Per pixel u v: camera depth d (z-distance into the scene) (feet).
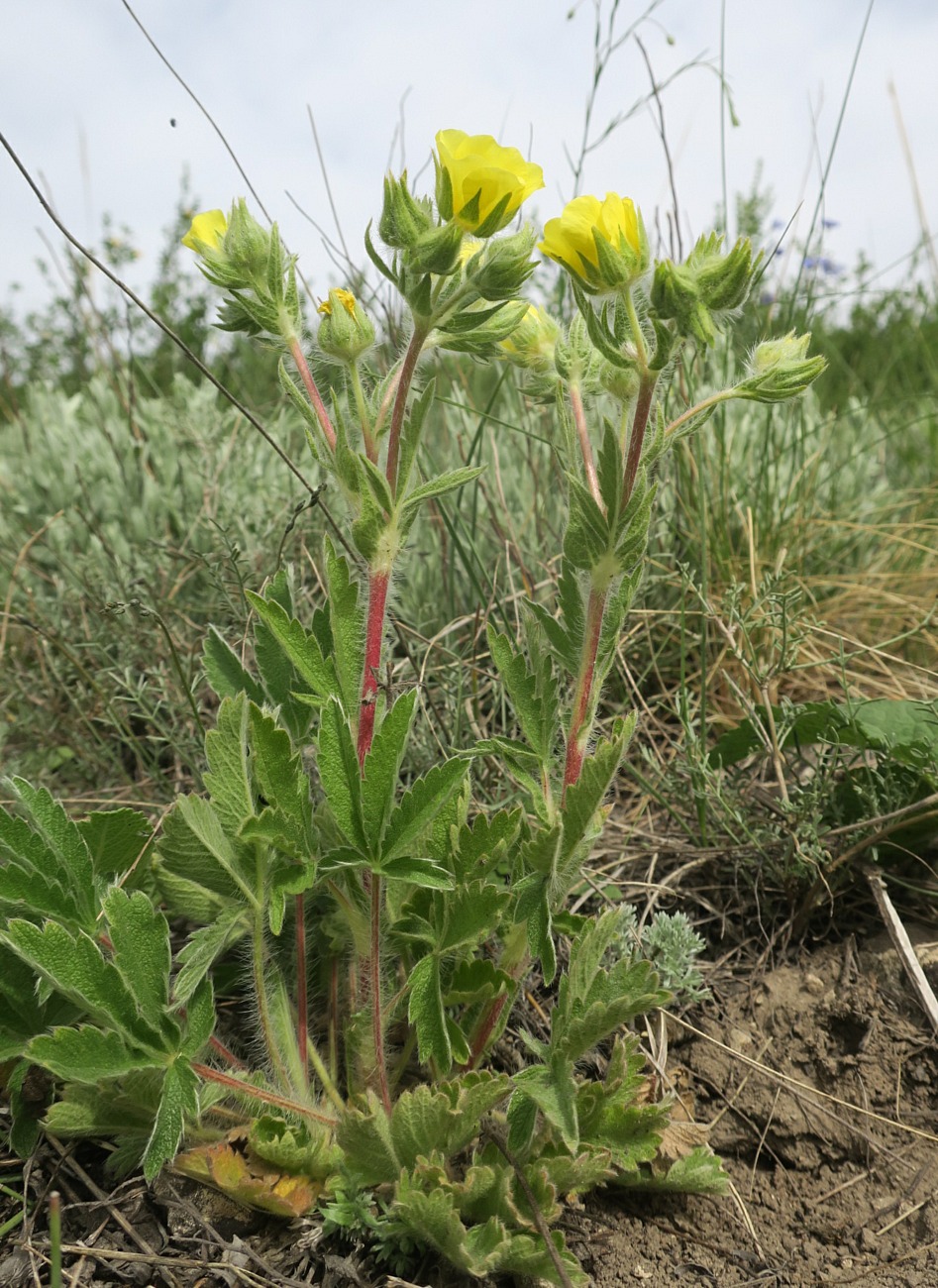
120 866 0.80
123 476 1.56
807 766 1.18
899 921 0.96
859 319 2.77
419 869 0.64
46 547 1.55
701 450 1.22
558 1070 0.66
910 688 1.32
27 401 2.19
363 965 0.73
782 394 0.65
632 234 0.61
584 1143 0.69
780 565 1.14
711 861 1.07
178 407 1.76
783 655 1.06
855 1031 0.90
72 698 1.18
